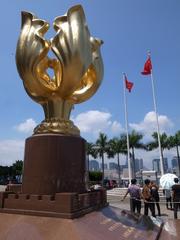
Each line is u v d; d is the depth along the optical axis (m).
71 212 5.08
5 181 51.53
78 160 6.55
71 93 7.03
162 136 40.97
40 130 6.79
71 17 6.89
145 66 26.08
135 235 5.16
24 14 7.31
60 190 6.04
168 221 7.21
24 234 4.48
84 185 6.63
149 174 28.67
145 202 10.79
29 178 6.27
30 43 6.87
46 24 7.11
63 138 6.40
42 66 7.34
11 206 5.74
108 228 5.12
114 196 25.03
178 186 10.64
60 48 6.62
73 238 4.30
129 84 27.91
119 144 41.59
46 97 7.20
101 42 8.12
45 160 6.21
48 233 4.47
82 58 6.69
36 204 5.46
